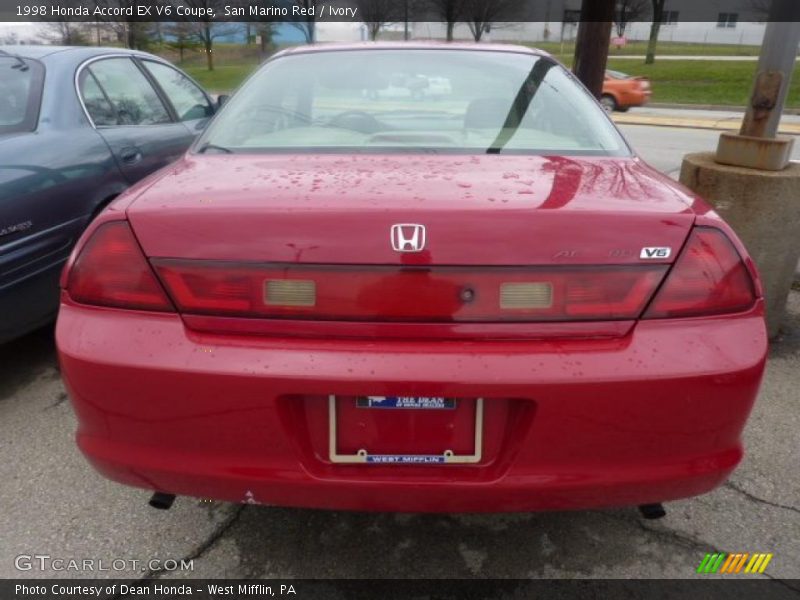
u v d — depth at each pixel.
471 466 1.60
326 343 1.55
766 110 3.33
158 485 1.67
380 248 1.53
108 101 3.78
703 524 2.19
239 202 1.62
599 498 1.61
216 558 2.04
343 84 2.47
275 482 1.59
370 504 1.63
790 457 2.54
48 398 2.95
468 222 1.54
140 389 1.57
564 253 1.54
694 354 1.55
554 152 2.12
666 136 14.66
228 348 1.56
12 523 2.17
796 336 3.61
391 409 1.57
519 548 2.09
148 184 1.87
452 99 2.38
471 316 1.54
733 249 1.63
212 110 4.99
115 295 1.62
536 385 1.50
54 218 2.98
